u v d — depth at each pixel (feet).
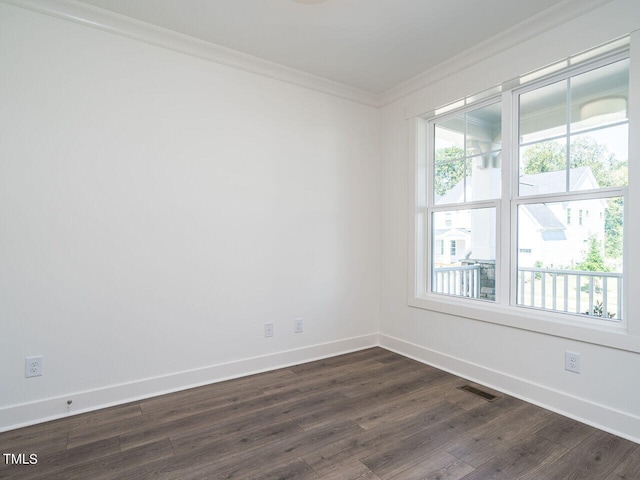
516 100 8.16
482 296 8.91
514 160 8.17
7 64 6.40
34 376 6.62
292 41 8.07
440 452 5.70
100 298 7.22
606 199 6.73
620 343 6.12
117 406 7.24
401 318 10.69
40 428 6.40
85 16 6.95
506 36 7.64
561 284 7.44
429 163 10.37
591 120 6.94
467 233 9.29
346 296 10.76
